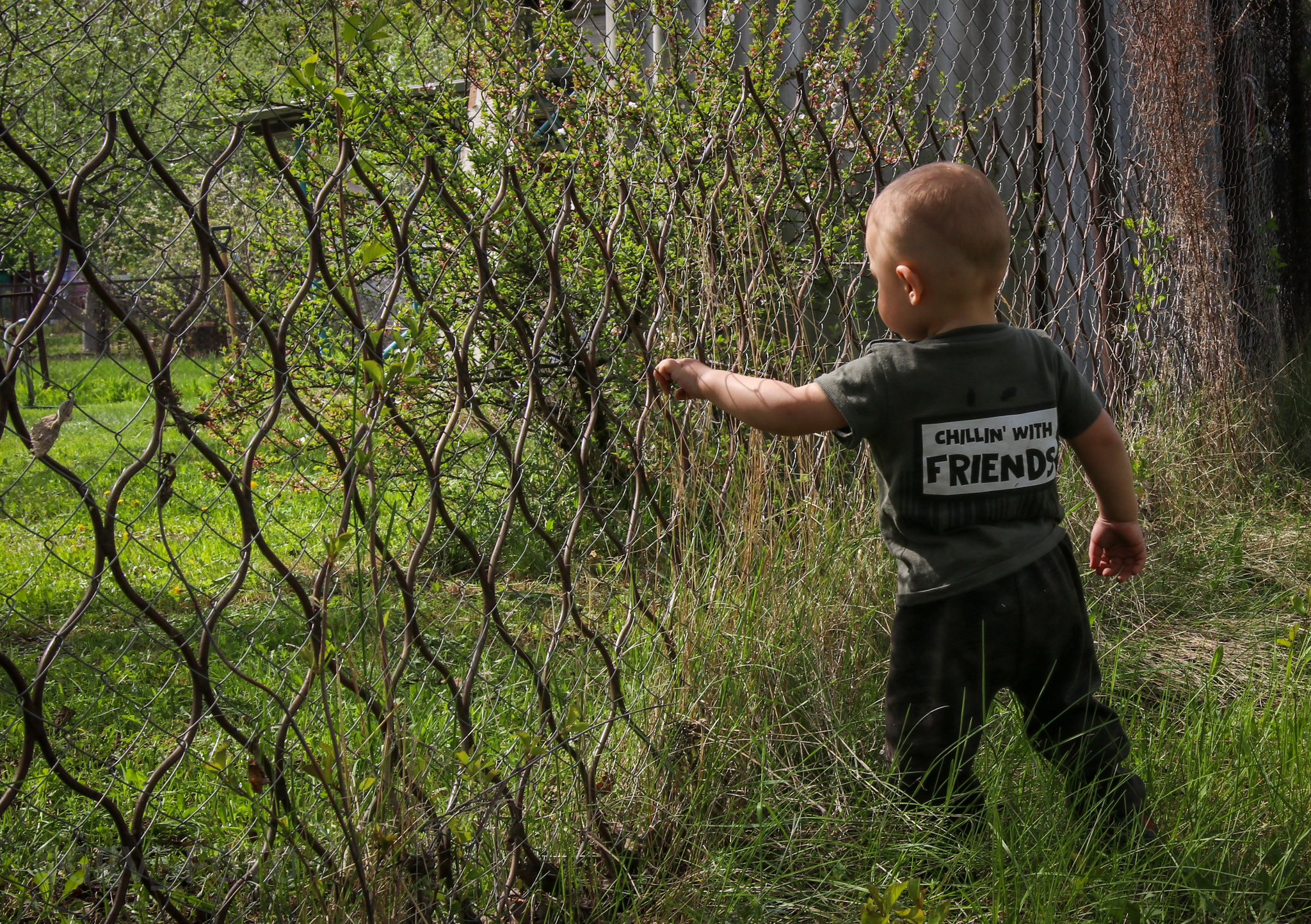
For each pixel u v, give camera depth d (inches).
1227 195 220.5
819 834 77.8
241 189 117.8
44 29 52.4
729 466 98.5
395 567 64.3
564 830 73.3
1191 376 190.9
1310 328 275.6
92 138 55.2
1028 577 74.0
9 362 47.9
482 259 70.4
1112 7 213.9
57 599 146.8
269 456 129.9
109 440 290.5
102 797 54.7
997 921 67.4
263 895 61.2
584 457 79.7
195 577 152.6
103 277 56.9
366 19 64.4
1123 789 75.9
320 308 95.5
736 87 132.4
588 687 87.3
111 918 55.6
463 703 68.5
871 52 187.9
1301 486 183.6
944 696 74.7
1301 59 275.4
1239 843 75.9
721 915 70.8
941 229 72.4
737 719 87.2
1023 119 213.6
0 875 62.4
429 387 108.9
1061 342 171.5
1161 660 114.9
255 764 59.8
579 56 123.1
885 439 74.7
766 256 106.0
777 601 97.0
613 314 129.2
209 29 77.7
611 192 109.4
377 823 62.3
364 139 77.8
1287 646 117.6
